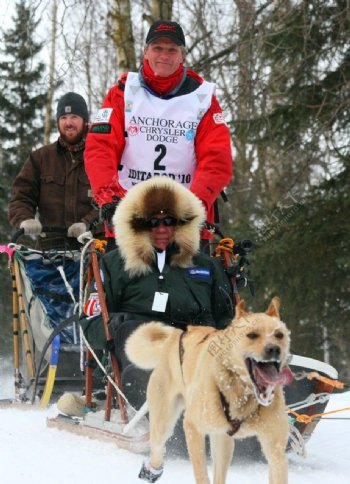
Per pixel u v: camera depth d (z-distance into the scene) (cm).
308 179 1819
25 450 660
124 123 805
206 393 512
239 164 2900
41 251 900
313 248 1739
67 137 977
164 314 692
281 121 1755
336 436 777
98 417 712
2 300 2278
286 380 489
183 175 817
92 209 973
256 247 1784
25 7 1670
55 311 896
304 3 1628
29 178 986
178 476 586
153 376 579
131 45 1823
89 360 735
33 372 880
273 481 498
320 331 1823
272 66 1717
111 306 711
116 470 593
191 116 809
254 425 505
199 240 715
